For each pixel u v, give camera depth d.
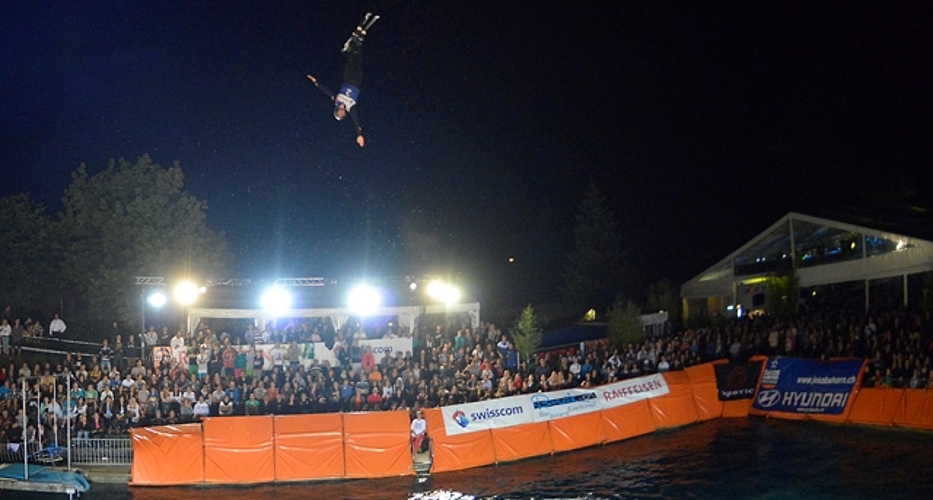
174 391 27.72
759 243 43.06
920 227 35.28
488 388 29.36
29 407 26.03
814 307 38.47
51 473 23.02
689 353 32.69
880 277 35.47
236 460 23.55
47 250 43.88
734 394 30.42
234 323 37.59
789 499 20.28
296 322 35.94
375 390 28.84
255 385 28.36
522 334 34.75
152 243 42.91
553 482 22.88
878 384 28.11
